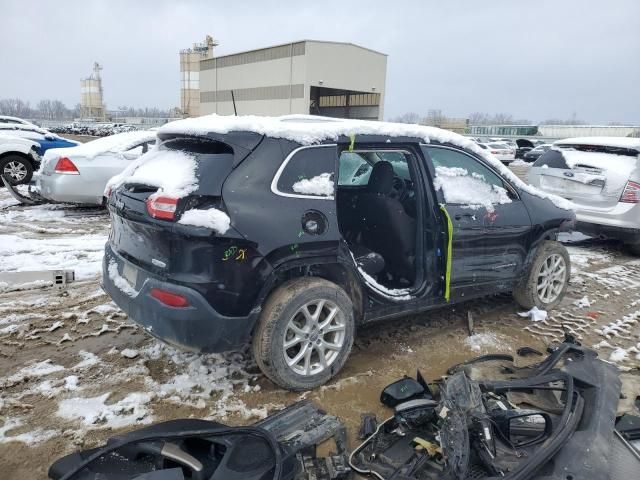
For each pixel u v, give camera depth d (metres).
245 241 2.86
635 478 2.28
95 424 2.90
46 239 6.73
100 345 3.78
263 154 3.04
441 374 3.60
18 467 2.55
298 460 2.43
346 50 43.88
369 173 4.77
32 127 17.92
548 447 2.33
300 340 3.19
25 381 3.27
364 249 4.07
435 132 3.91
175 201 2.81
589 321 4.65
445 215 3.75
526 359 3.80
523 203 4.48
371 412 3.11
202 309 2.82
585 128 54.56
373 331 4.23
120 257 3.32
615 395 2.77
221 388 3.29
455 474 2.29
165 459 2.30
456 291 4.02
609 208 6.71
